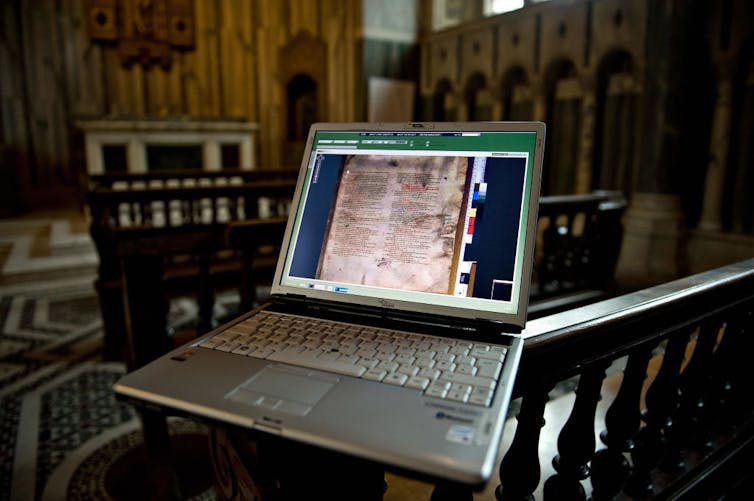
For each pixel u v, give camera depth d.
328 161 1.28
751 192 5.71
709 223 6.02
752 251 5.54
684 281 1.77
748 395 2.37
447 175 1.17
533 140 1.13
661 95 5.79
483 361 0.90
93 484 2.54
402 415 0.76
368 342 0.98
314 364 0.90
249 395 0.82
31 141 10.76
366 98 10.48
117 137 7.78
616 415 1.62
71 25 10.87
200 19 11.42
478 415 0.76
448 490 1.11
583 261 4.60
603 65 7.07
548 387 1.27
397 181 1.21
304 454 1.01
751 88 5.63
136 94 11.41
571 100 7.71
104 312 3.89
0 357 4.05
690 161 6.16
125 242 2.25
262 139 11.85
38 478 2.59
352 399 0.81
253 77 11.63
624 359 3.35
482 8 9.91
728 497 2.20
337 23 10.70
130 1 10.95
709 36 5.80
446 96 10.19
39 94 10.75
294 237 1.26
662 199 6.00
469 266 1.10
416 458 0.68
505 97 8.76
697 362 1.94
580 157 7.49
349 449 0.71
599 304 1.48
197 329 2.65
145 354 2.36
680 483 1.97
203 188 4.19
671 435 1.96
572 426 1.46
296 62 11.33
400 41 10.62
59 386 3.58
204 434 3.00
